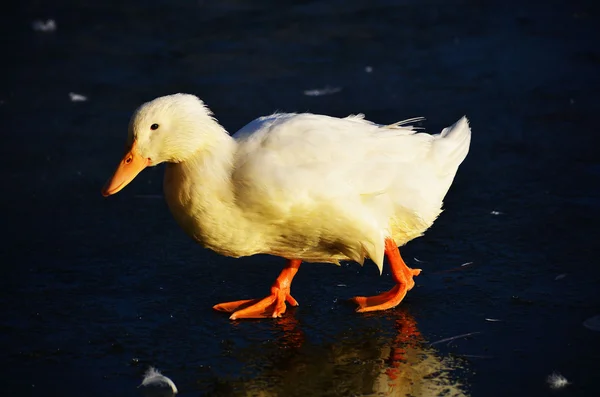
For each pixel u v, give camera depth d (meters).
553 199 11.95
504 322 8.98
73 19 20.48
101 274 10.52
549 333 8.73
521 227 11.22
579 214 11.44
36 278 10.42
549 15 19.67
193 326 9.25
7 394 8.02
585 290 9.55
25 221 12.05
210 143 8.73
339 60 17.80
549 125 14.53
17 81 17.28
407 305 9.50
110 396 7.94
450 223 11.48
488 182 12.66
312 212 8.74
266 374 8.20
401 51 18.14
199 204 8.77
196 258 10.94
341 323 9.18
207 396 7.87
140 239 11.48
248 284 10.26
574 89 15.91
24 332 9.17
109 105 16.12
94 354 8.72
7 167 13.85
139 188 13.18
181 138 8.64
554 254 10.44
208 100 16.05
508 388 7.79
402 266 9.55
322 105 15.67
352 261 10.67
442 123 14.79
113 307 9.70
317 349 8.64
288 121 8.96
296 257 9.55
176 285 10.23
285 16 20.34
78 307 9.70
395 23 19.70
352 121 9.41
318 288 10.05
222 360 8.51
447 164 9.53
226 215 8.80
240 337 8.97
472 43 18.39
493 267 10.24
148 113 8.67
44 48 18.83
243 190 8.66
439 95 16.00
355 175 8.84
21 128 15.30
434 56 17.81
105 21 20.38
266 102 15.88
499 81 16.50
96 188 13.10
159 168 13.94
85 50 18.72
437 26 19.41
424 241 11.05
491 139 14.14
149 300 9.86
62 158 14.14
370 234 8.94
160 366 8.43
